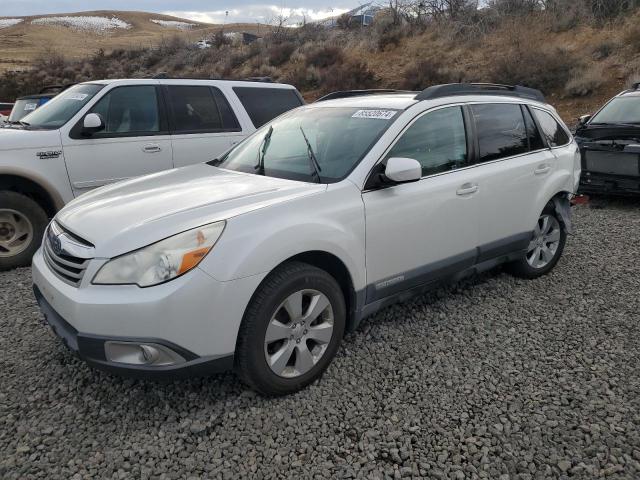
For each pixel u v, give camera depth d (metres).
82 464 2.72
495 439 2.92
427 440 2.91
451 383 3.43
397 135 3.79
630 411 3.13
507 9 22.20
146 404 3.20
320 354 3.38
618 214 7.82
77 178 5.89
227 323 2.90
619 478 2.64
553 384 3.42
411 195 3.76
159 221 2.97
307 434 2.95
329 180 3.58
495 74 18.45
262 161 4.09
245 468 2.71
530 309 4.51
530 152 4.84
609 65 16.92
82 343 2.84
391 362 3.67
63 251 3.10
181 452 2.81
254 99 7.33
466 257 4.26
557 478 2.65
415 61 21.88
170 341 2.79
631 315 4.39
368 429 3.00
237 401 3.22
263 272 2.97
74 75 33.06
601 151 7.98
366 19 27.95
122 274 2.82
